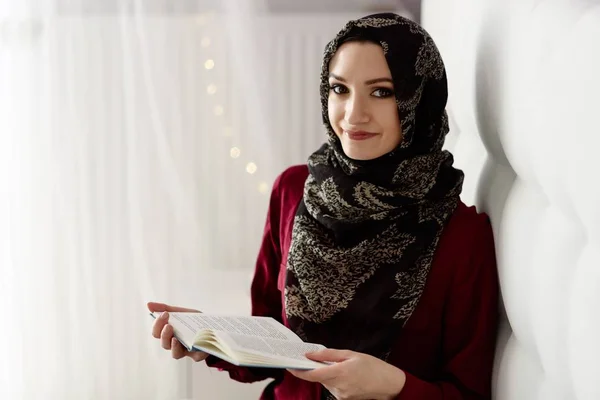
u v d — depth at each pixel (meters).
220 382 1.95
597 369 0.86
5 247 2.07
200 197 2.21
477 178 1.48
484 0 1.39
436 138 1.37
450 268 1.34
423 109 1.35
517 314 1.16
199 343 1.19
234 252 2.25
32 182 2.08
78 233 2.10
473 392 1.33
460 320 1.34
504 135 1.22
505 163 1.34
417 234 1.34
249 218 2.25
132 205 2.12
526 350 1.18
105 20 2.08
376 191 1.34
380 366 1.22
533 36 1.10
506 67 1.21
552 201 1.04
